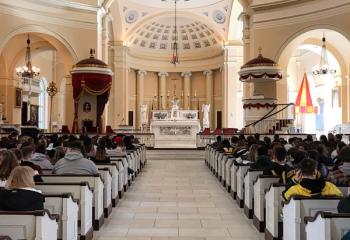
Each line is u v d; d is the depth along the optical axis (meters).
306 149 7.10
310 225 3.74
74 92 15.54
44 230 3.59
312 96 25.20
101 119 16.78
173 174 12.48
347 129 17.17
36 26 15.93
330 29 15.95
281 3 16.98
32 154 6.55
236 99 26.16
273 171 5.99
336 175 5.46
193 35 28.78
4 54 18.48
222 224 6.46
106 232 5.96
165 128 21.17
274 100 15.96
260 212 5.93
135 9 24.92
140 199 8.53
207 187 10.11
